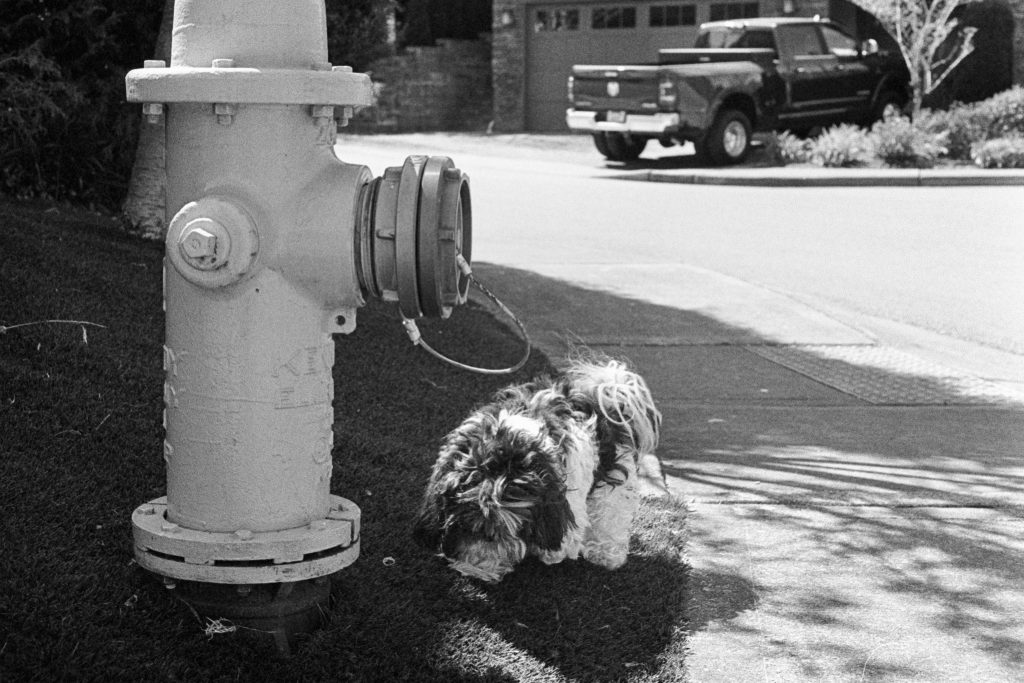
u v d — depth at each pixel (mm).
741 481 3746
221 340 2633
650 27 16078
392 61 16719
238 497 2658
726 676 2844
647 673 2818
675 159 13375
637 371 4895
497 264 6973
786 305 6109
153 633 2672
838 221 8961
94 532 2891
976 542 3387
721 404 4488
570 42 16641
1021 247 7895
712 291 6395
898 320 6023
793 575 3219
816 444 4062
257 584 2682
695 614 3051
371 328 4473
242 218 2590
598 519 3100
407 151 13914
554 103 16938
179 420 2672
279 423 2656
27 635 2602
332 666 2697
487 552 2879
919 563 3281
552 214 9258
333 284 2646
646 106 12242
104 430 3209
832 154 12492
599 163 13172
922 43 13227
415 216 2605
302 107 2627
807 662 2895
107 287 3965
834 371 5004
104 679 2564
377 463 3465
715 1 15570
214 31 2611
